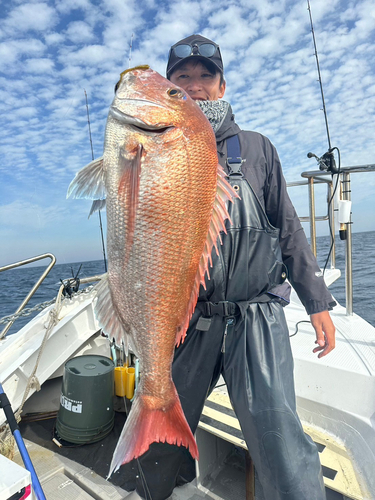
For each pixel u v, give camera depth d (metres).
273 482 1.38
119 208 1.12
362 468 1.64
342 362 2.05
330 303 1.70
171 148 1.11
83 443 2.26
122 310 1.17
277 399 1.44
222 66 1.83
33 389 2.26
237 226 1.56
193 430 1.65
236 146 1.65
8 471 1.09
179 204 1.12
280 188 1.74
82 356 2.59
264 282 1.59
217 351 1.62
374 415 1.81
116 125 1.14
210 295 1.60
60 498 1.87
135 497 1.82
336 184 2.85
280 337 1.59
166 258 1.13
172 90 1.13
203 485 1.90
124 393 2.62
